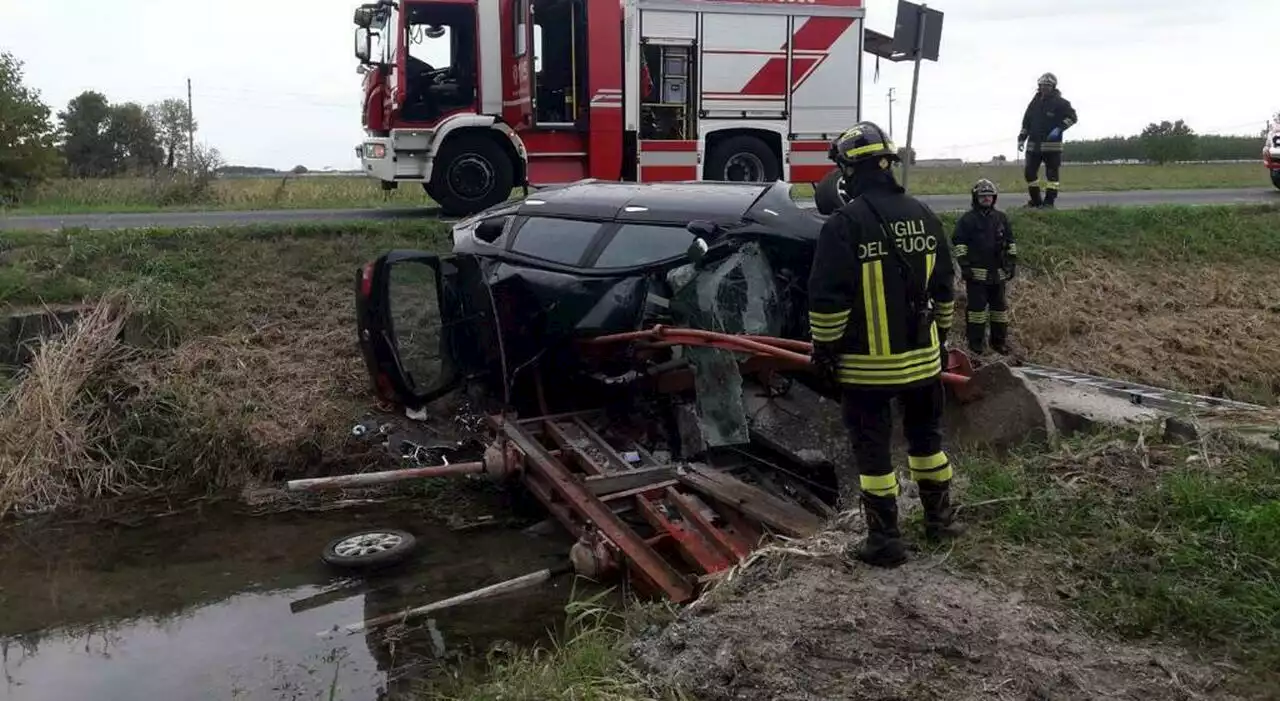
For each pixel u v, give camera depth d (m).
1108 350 9.70
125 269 8.83
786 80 13.16
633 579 5.12
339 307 8.85
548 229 7.03
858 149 3.98
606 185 7.46
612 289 6.39
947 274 4.14
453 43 12.09
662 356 6.48
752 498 5.47
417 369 7.02
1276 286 11.52
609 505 5.63
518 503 6.71
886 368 3.96
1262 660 3.39
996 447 5.78
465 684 4.18
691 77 12.78
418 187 17.25
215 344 8.07
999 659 3.43
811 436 6.26
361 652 4.72
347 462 7.23
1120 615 3.69
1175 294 11.09
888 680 3.33
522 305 6.79
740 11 12.82
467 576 5.64
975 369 6.09
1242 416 5.61
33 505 6.72
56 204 16.23
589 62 12.22
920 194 17.92
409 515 6.61
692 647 3.64
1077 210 12.84
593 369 6.77
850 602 3.82
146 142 54.09
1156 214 12.89
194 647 4.79
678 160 12.81
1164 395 6.38
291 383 7.78
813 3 13.13
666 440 6.59
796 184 13.46
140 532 6.34
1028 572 4.02
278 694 4.32
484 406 7.61
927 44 9.23
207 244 9.48
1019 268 11.21
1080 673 3.36
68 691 4.36
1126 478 4.80
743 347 5.53
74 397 7.23
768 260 6.37
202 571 5.74
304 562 5.86
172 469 7.09
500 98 12.19
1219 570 3.91
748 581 4.20
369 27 12.20
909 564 4.15
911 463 4.32
